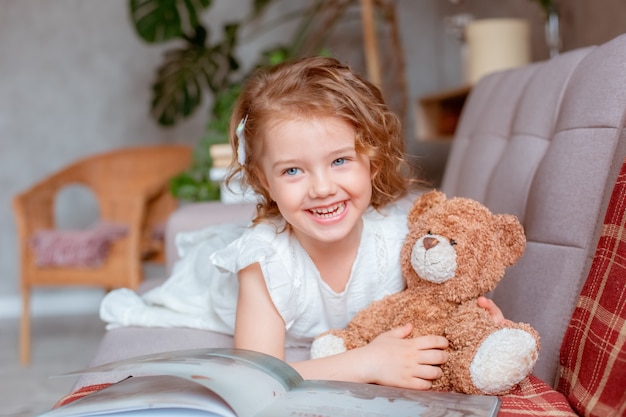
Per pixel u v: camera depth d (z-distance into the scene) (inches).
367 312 40.4
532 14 113.3
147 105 153.2
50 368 105.7
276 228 41.4
